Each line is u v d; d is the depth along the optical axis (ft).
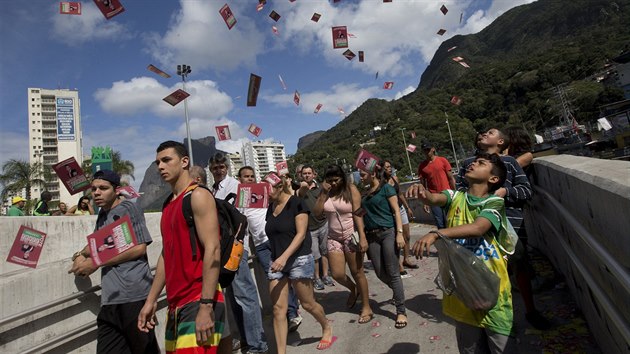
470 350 7.22
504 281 7.04
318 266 20.29
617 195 5.02
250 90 12.45
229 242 7.70
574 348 8.92
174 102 12.75
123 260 8.89
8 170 125.18
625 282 4.85
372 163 13.47
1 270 14.37
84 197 29.17
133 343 8.77
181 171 7.96
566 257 11.47
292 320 14.17
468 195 7.58
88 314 10.14
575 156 11.76
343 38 21.06
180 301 7.23
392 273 12.94
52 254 16.57
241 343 13.30
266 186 11.84
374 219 13.30
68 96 349.20
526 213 18.29
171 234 7.45
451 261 6.70
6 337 8.27
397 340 11.75
